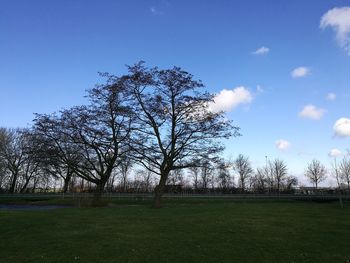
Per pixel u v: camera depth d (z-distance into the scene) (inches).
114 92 1508.4
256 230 770.8
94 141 1646.2
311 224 858.8
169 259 550.6
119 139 1587.1
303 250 604.1
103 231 746.8
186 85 1443.2
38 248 605.0
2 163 3319.4
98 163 1758.1
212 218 960.3
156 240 664.4
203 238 684.1
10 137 3329.2
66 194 2940.5
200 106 1462.8
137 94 1476.4
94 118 1600.6
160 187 1465.3
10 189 3472.0
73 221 880.3
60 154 1646.2
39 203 2447.1
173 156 1457.9
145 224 842.8
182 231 753.6
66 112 1738.4
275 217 990.4
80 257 557.0
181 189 3654.0
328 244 645.9
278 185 4168.3
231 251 593.3
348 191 3590.1
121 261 541.0
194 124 1461.6
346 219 951.6
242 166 4301.2
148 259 550.6
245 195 3120.1
